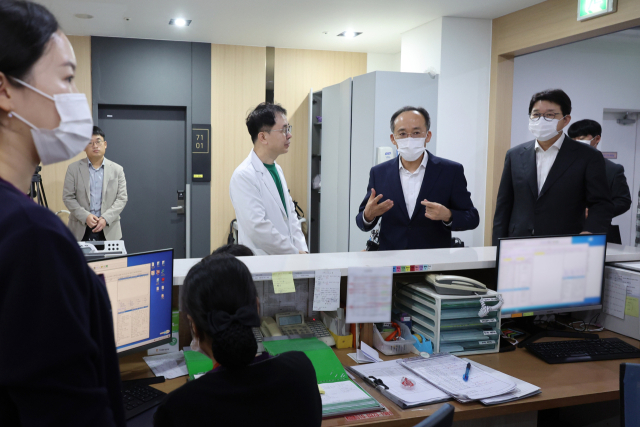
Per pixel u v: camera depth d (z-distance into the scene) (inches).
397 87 177.0
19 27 23.8
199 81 215.8
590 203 105.0
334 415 53.2
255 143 103.2
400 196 97.4
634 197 220.4
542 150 111.3
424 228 97.1
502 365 69.5
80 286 23.5
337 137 201.2
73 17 178.4
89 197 174.4
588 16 145.8
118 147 214.8
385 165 101.5
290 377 37.7
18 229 21.7
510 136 190.5
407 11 175.5
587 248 80.9
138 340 61.1
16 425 22.8
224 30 196.2
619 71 211.8
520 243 76.5
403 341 71.6
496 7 171.3
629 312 80.6
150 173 219.0
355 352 72.0
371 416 53.8
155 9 170.4
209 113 217.9
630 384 54.9
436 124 183.6
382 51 234.1
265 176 101.5
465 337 72.3
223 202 222.5
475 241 193.3
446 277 71.7
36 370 21.3
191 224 220.1
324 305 69.5
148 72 209.8
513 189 114.7
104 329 26.7
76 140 26.2
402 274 80.0
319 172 231.1
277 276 67.0
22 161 25.4
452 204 97.8
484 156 192.4
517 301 77.7
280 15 178.4
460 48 185.2
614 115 218.7
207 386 35.7
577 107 210.8
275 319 75.2
